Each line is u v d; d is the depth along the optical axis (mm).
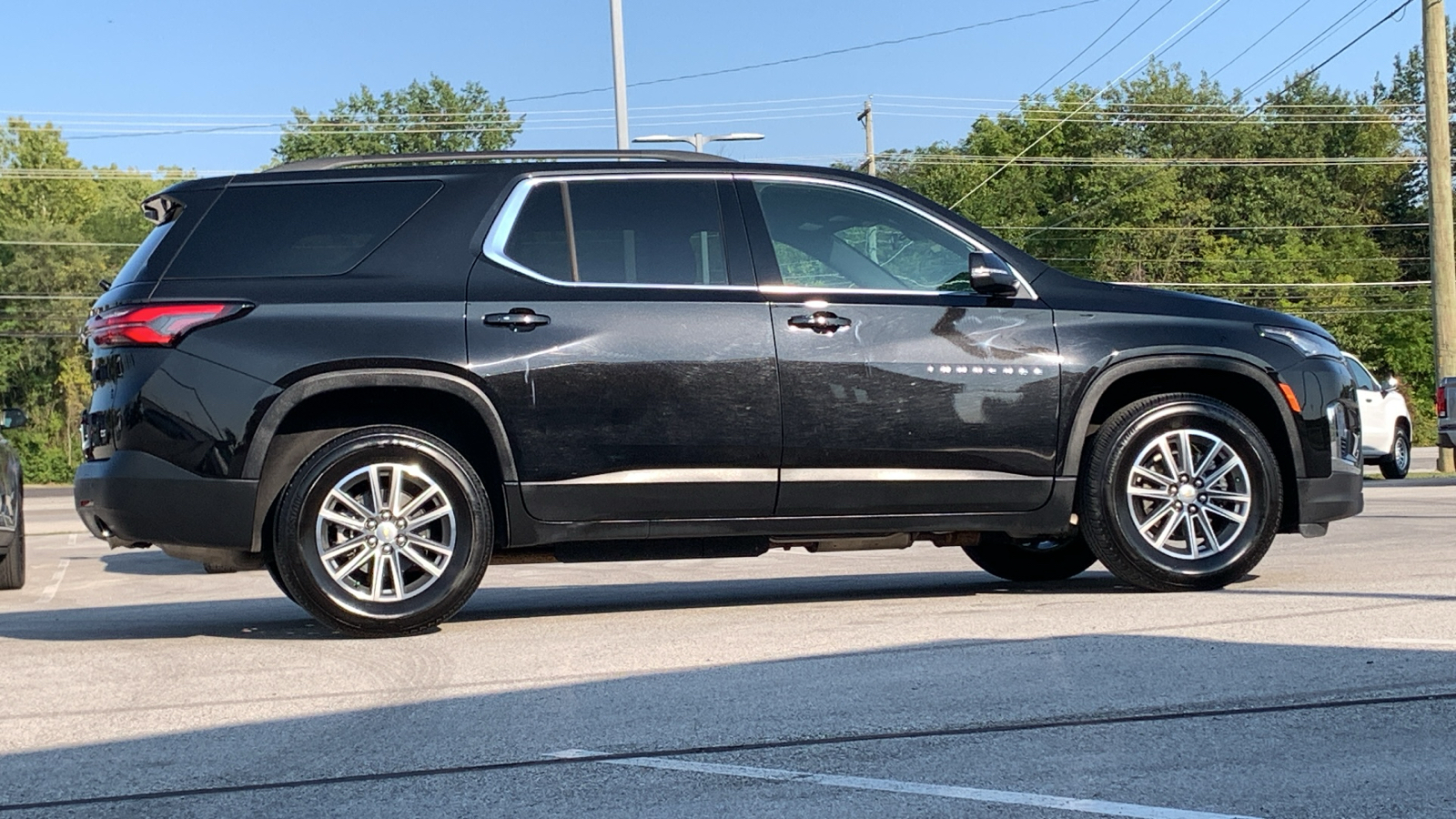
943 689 4312
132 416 5480
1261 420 6492
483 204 5832
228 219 5711
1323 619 5359
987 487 6004
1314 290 60844
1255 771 3391
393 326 5555
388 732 3955
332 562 5547
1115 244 61656
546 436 5641
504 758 3639
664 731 3883
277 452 5648
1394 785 3262
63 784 3512
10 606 8375
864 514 5918
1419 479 19578
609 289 5789
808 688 4375
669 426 5711
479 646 5316
